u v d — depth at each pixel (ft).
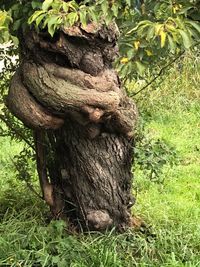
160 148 9.64
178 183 12.54
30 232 8.95
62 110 8.02
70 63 7.98
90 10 6.43
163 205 10.94
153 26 6.23
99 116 7.96
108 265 8.30
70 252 8.48
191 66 18.65
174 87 18.15
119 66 6.75
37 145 9.20
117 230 9.23
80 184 9.04
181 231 9.53
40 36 7.93
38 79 7.98
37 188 10.96
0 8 7.98
